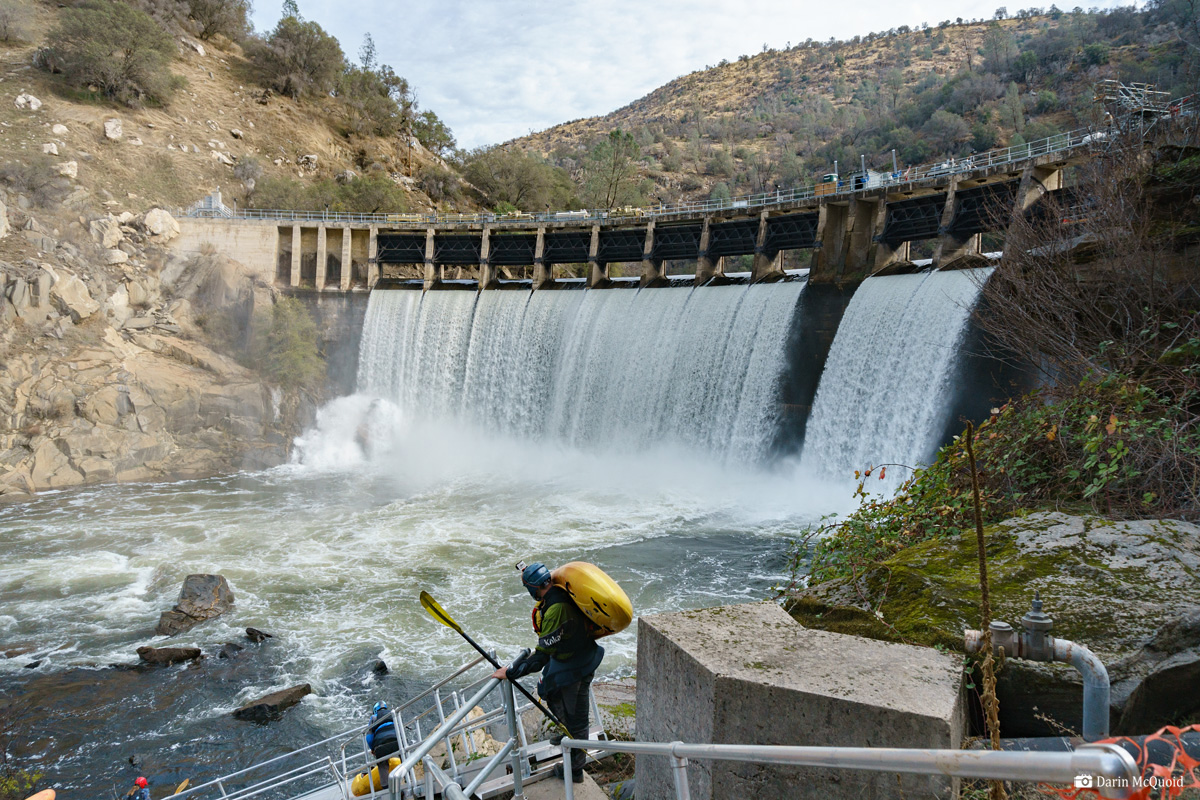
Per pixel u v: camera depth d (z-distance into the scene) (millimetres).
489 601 25375
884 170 133000
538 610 5785
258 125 83312
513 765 5547
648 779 5254
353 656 21953
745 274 50094
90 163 62250
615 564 28078
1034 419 9734
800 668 4387
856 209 41719
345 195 76312
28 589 27141
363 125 95625
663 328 46250
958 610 6387
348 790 10406
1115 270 11805
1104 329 11258
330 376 58562
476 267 77375
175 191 65875
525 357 52219
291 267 59594
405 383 56219
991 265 31062
